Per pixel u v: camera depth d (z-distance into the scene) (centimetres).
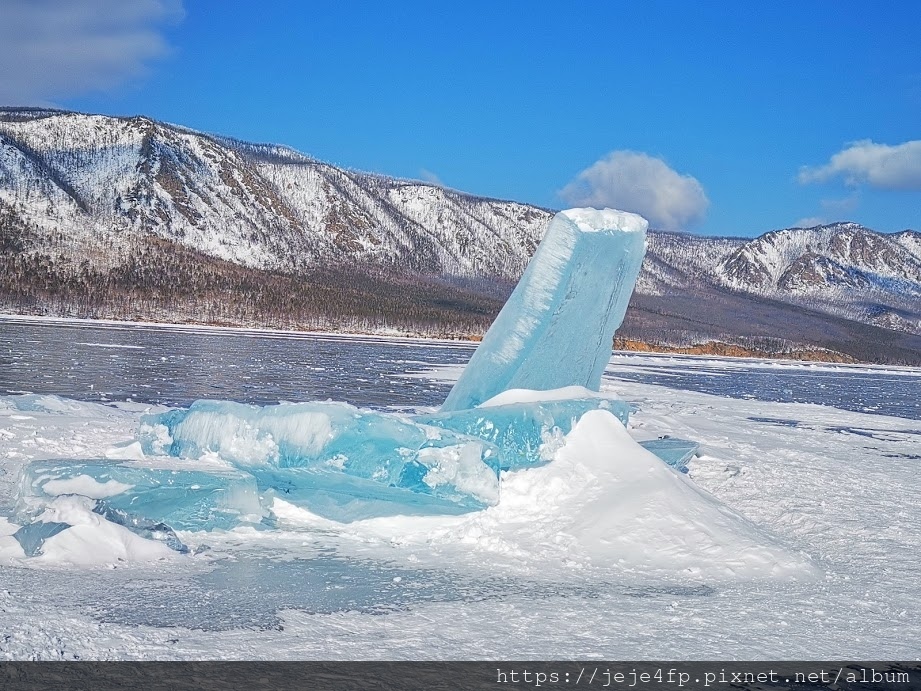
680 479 1092
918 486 1650
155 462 1091
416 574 870
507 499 1073
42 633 636
